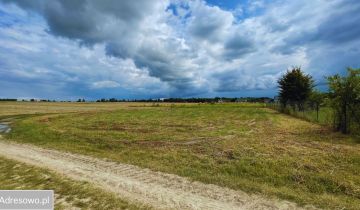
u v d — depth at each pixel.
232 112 41.66
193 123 25.61
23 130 21.56
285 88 40.19
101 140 15.76
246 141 14.18
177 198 6.84
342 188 7.58
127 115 38.62
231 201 6.64
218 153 11.66
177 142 14.82
